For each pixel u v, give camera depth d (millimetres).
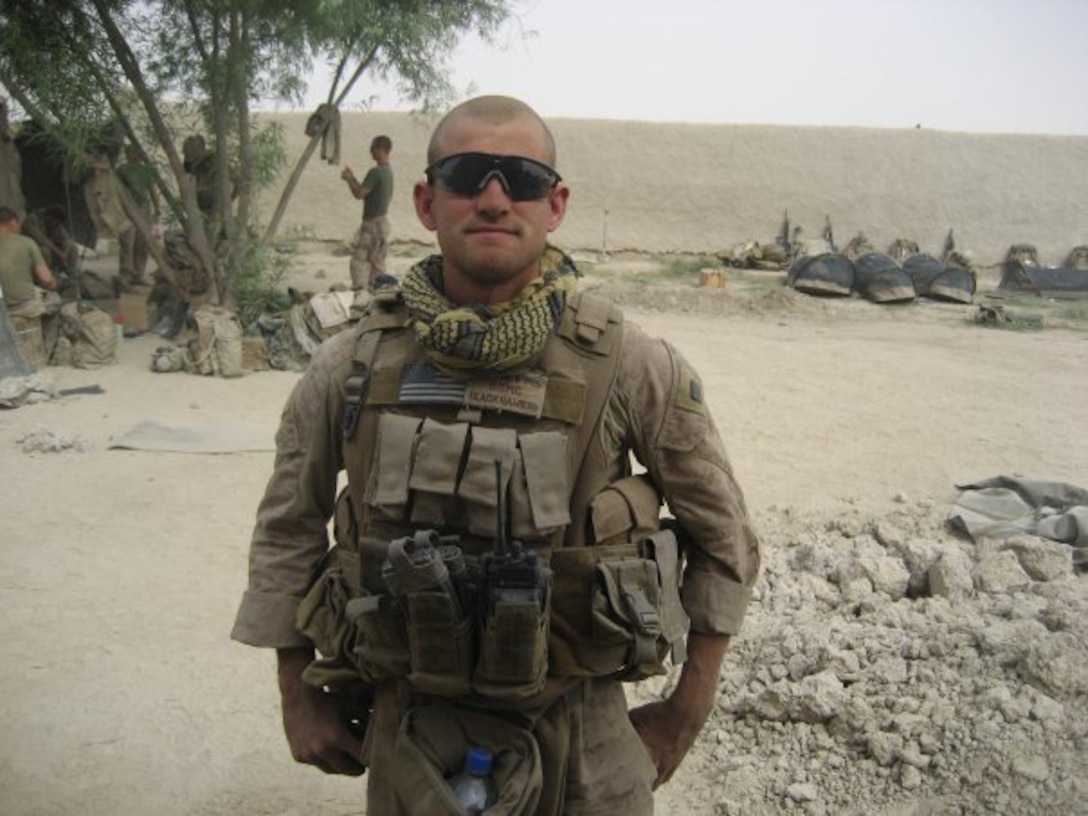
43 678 3674
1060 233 20859
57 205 10859
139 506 5465
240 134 9562
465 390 1613
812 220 20766
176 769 3178
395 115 20297
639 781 1720
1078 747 2824
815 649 3459
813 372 9672
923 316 14164
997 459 6617
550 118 20656
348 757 1854
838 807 2875
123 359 9023
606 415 1630
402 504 1583
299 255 18594
